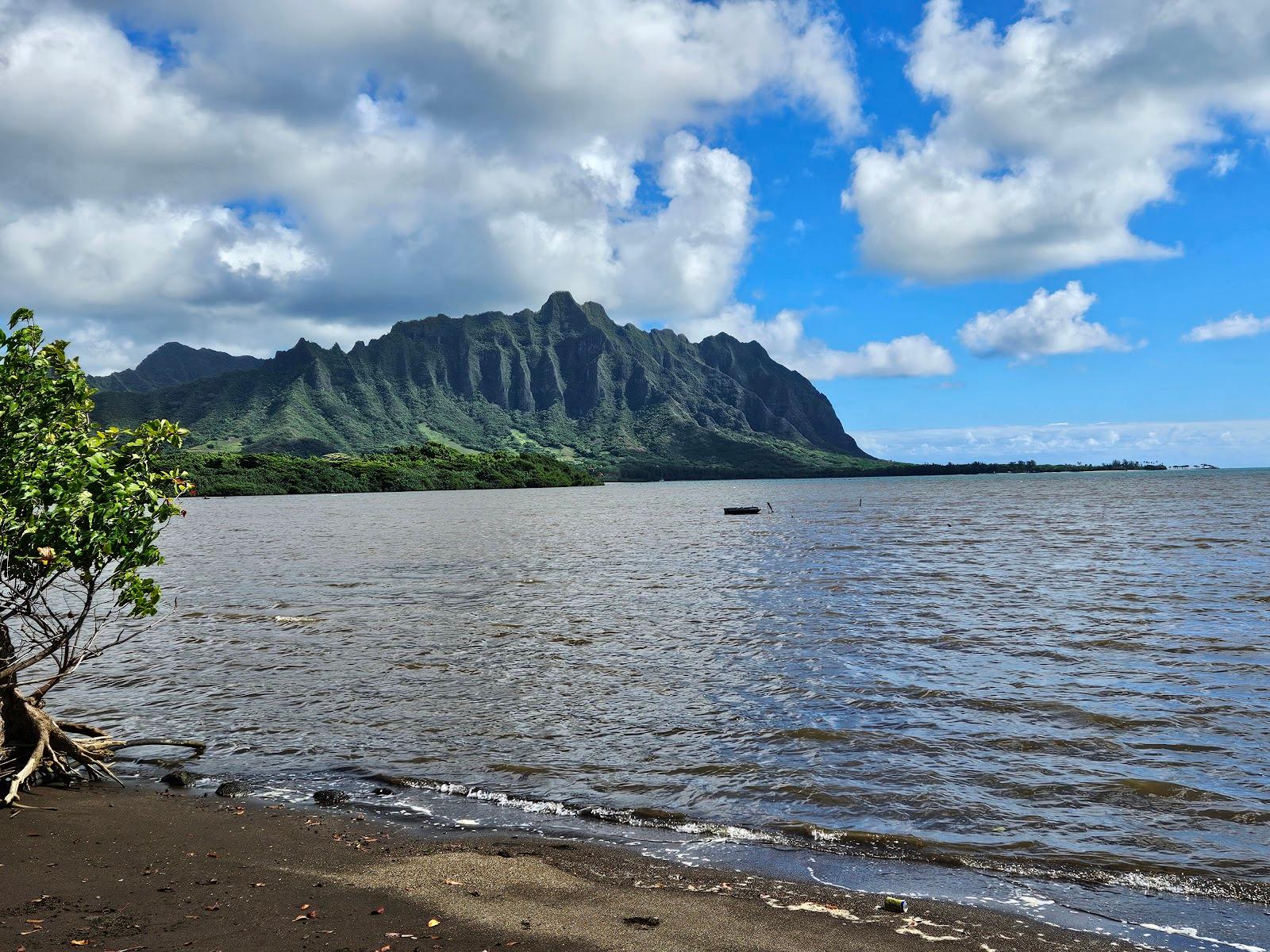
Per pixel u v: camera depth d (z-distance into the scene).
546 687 18.31
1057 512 104.25
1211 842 10.37
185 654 21.70
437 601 31.67
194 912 8.16
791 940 7.78
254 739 14.71
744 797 11.93
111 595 32.56
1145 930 8.16
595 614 28.53
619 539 68.38
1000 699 17.14
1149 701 16.92
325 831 10.59
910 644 22.92
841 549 55.53
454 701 17.16
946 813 11.30
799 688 18.19
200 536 75.38
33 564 11.51
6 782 12.07
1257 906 8.71
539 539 68.12
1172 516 87.62
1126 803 11.66
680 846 10.25
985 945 7.78
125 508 11.91
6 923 7.76
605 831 10.74
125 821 10.88
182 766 13.37
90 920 7.90
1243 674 19.12
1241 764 13.22
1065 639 23.36
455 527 88.81
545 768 13.19
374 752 14.02
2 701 12.33
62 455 11.76
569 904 8.48
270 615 28.25
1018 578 37.62
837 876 9.38
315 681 18.91
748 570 42.62
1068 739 14.57
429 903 8.45
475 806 11.62
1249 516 85.12
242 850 9.92
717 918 8.23
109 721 15.81
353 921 7.99
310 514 126.44
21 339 11.98
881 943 7.76
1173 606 28.88
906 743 14.36
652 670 20.03
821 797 11.93
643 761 13.52
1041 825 10.91
